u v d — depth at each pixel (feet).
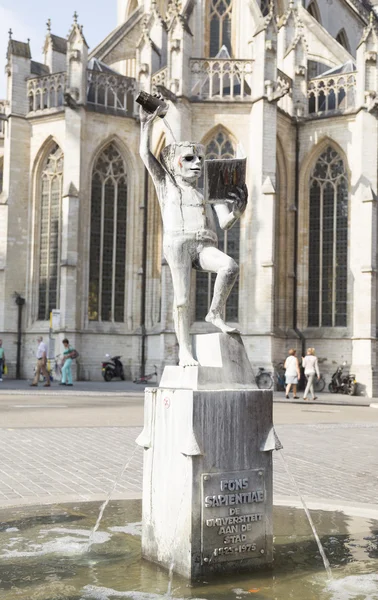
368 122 160.35
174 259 26.43
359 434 69.72
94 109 165.48
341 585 22.43
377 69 161.48
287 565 24.76
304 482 43.06
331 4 213.87
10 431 63.05
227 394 24.17
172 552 24.06
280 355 158.61
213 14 186.29
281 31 182.60
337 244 163.94
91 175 165.89
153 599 20.80
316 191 167.73
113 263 168.14
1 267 169.07
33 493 36.73
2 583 22.25
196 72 158.92
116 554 25.85
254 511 24.48
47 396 112.57
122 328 168.04
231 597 21.11
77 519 30.86
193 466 23.45
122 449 54.03
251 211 154.81
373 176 160.35
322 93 170.30
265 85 154.51
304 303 166.50
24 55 173.88
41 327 168.66
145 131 27.66
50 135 170.19
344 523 30.81
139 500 34.94
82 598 20.80
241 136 157.89
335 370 160.45
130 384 153.28
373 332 157.28
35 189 172.14
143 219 169.37
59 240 169.17
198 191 27.14
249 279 154.40
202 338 25.99
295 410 102.12
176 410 24.29
